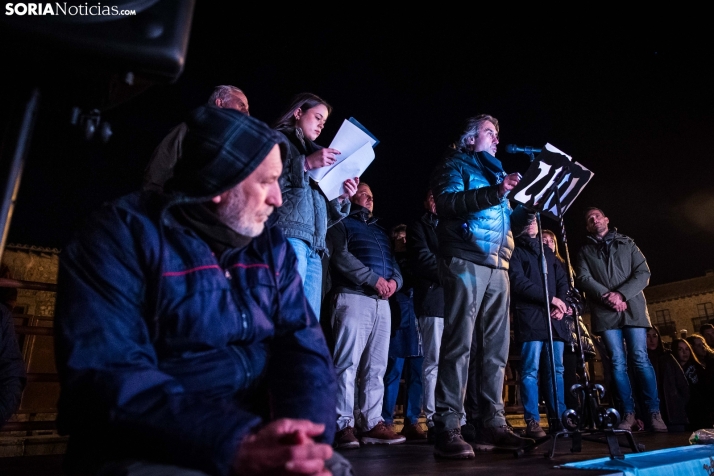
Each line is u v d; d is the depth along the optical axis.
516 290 4.16
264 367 1.16
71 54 0.79
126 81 0.83
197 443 0.85
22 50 0.78
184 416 0.87
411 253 4.36
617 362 4.74
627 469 2.22
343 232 3.75
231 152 1.10
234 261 1.19
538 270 4.34
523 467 2.28
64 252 1.04
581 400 2.83
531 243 4.42
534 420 3.95
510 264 4.23
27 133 0.83
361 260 3.76
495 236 2.87
